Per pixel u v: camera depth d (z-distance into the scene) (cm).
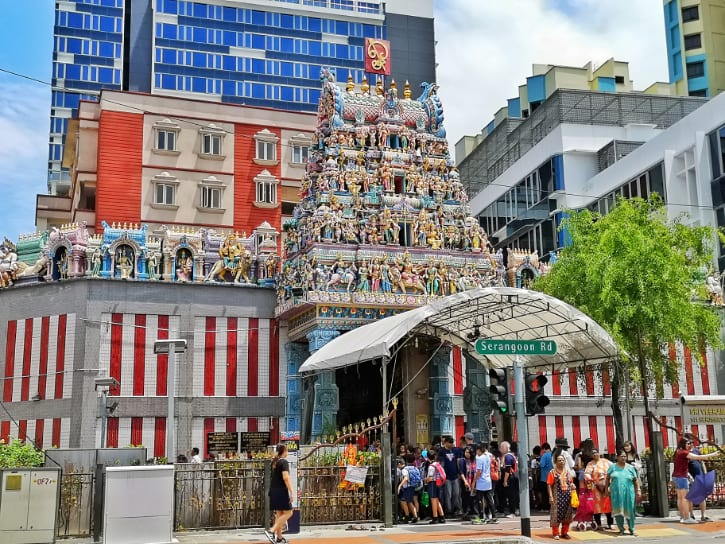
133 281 3878
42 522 1898
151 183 5278
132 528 1867
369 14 8444
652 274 2948
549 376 4281
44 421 3731
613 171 5662
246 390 3944
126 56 8038
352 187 3953
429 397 3872
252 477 2241
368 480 2362
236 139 5578
